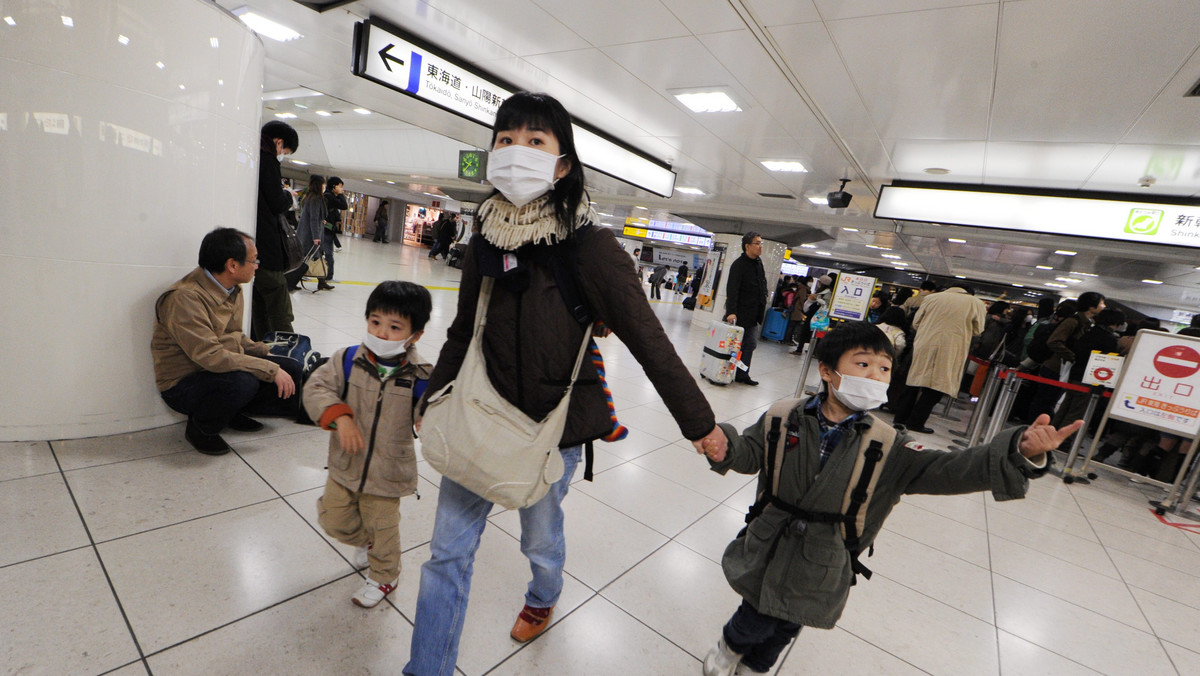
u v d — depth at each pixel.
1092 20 2.60
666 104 4.96
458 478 1.08
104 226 2.23
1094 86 3.23
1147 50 2.74
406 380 1.55
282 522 1.96
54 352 2.22
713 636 1.74
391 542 1.58
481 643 1.54
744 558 1.40
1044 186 5.33
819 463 1.31
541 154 1.07
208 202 2.56
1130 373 3.88
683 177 8.63
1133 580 2.63
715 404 4.97
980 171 5.25
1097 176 4.77
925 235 9.46
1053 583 2.48
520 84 5.04
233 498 2.06
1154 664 1.97
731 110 4.84
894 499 1.31
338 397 1.52
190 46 2.37
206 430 2.34
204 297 2.29
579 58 4.23
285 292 3.45
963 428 5.85
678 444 3.60
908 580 2.30
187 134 2.42
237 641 1.41
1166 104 3.27
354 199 26.11
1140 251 7.41
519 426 1.07
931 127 4.38
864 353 1.26
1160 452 4.51
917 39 3.07
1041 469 1.03
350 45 4.75
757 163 6.74
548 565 1.47
